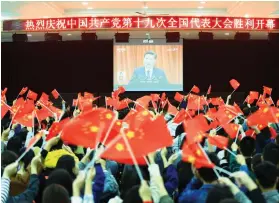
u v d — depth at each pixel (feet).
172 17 51.06
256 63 60.34
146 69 56.49
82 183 8.55
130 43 56.54
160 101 36.65
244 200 8.87
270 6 51.72
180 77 56.54
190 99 28.27
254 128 17.84
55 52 60.90
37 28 52.13
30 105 21.08
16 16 56.44
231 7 54.34
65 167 12.02
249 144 14.51
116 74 56.75
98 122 9.56
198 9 57.06
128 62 56.65
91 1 52.39
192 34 58.34
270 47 59.93
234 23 51.39
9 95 60.95
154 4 54.39
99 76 61.62
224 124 17.53
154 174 9.55
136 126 9.98
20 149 14.92
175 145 16.51
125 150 8.91
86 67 61.36
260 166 10.43
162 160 13.91
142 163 10.46
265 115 18.89
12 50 60.75
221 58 60.39
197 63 60.34
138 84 56.65
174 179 11.81
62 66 61.11
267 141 17.21
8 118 26.45
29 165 12.19
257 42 59.98
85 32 55.26
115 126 10.11
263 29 51.70
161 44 56.49
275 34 55.01
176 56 56.39
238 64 60.39
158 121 9.53
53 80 61.57
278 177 10.48
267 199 10.18
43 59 61.05
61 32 56.24
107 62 60.70
